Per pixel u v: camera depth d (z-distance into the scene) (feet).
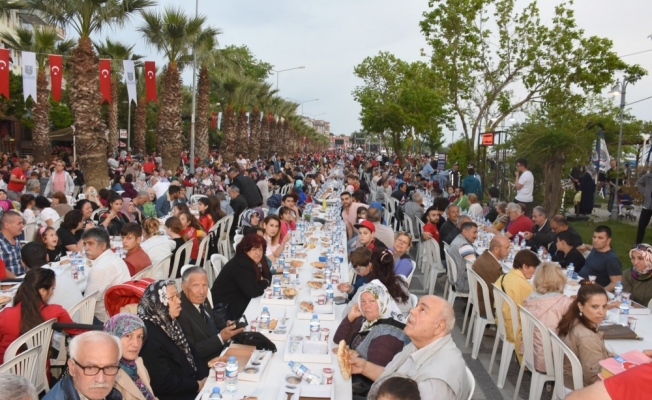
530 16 75.31
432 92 102.83
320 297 18.47
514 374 21.08
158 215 44.14
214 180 74.49
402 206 52.90
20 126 147.74
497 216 42.11
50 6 54.95
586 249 28.99
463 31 77.61
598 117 70.69
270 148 204.23
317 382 12.32
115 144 136.05
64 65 101.60
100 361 9.34
